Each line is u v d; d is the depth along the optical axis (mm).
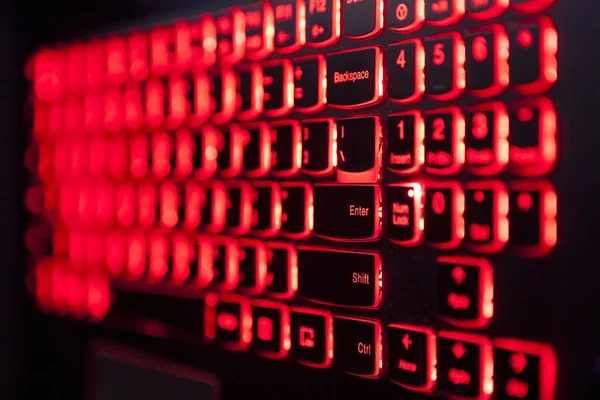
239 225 550
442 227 440
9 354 780
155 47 615
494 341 427
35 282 753
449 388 443
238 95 553
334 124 500
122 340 663
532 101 408
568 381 403
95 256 669
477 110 426
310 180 519
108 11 682
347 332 496
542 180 406
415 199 452
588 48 398
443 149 439
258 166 538
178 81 594
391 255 479
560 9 407
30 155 753
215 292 575
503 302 427
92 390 686
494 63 419
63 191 703
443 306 445
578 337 401
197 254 578
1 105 777
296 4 525
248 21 553
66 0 725
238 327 560
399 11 469
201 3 598
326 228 501
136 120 625
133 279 631
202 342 583
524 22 412
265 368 563
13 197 781
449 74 438
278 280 531
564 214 404
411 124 455
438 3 449
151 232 614
